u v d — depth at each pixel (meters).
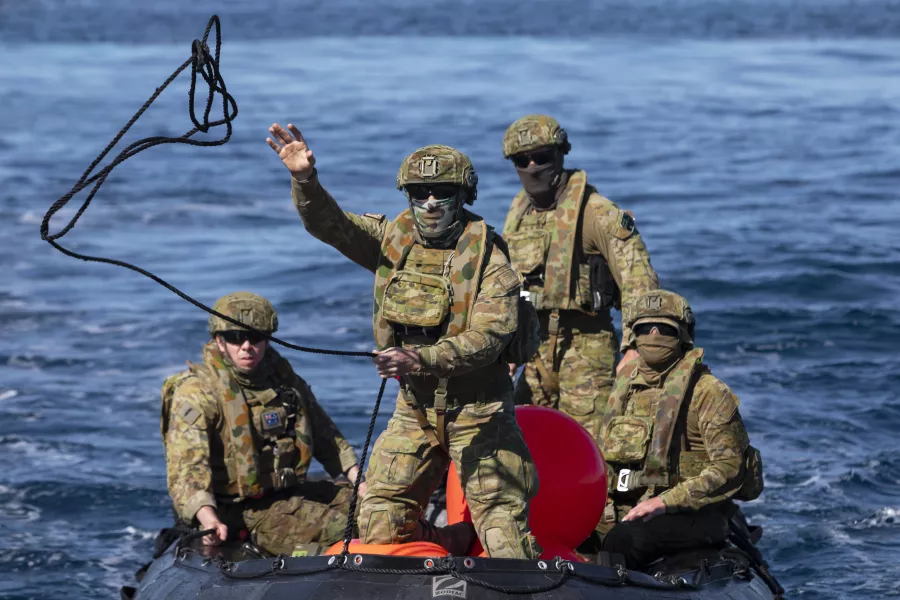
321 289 67.00
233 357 29.20
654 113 136.88
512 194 89.31
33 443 46.03
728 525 28.86
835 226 79.50
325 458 31.11
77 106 152.62
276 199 92.94
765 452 44.38
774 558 36.62
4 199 93.38
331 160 108.25
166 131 131.38
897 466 43.25
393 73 186.00
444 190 23.05
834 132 120.19
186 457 28.58
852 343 56.53
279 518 29.33
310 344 57.53
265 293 66.31
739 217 82.81
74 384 52.72
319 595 22.70
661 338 27.64
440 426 23.67
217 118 138.88
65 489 41.94
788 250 72.62
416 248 23.66
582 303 32.66
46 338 59.34
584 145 115.38
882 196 89.75
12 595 34.50
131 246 78.31
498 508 23.59
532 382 33.81
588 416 32.97
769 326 58.84
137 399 51.03
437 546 24.34
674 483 27.73
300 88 166.62
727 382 51.50
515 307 23.09
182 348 57.94
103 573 36.19
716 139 117.69
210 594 23.73
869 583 34.88
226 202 91.81
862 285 65.31
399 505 24.19
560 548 26.12
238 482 29.11
